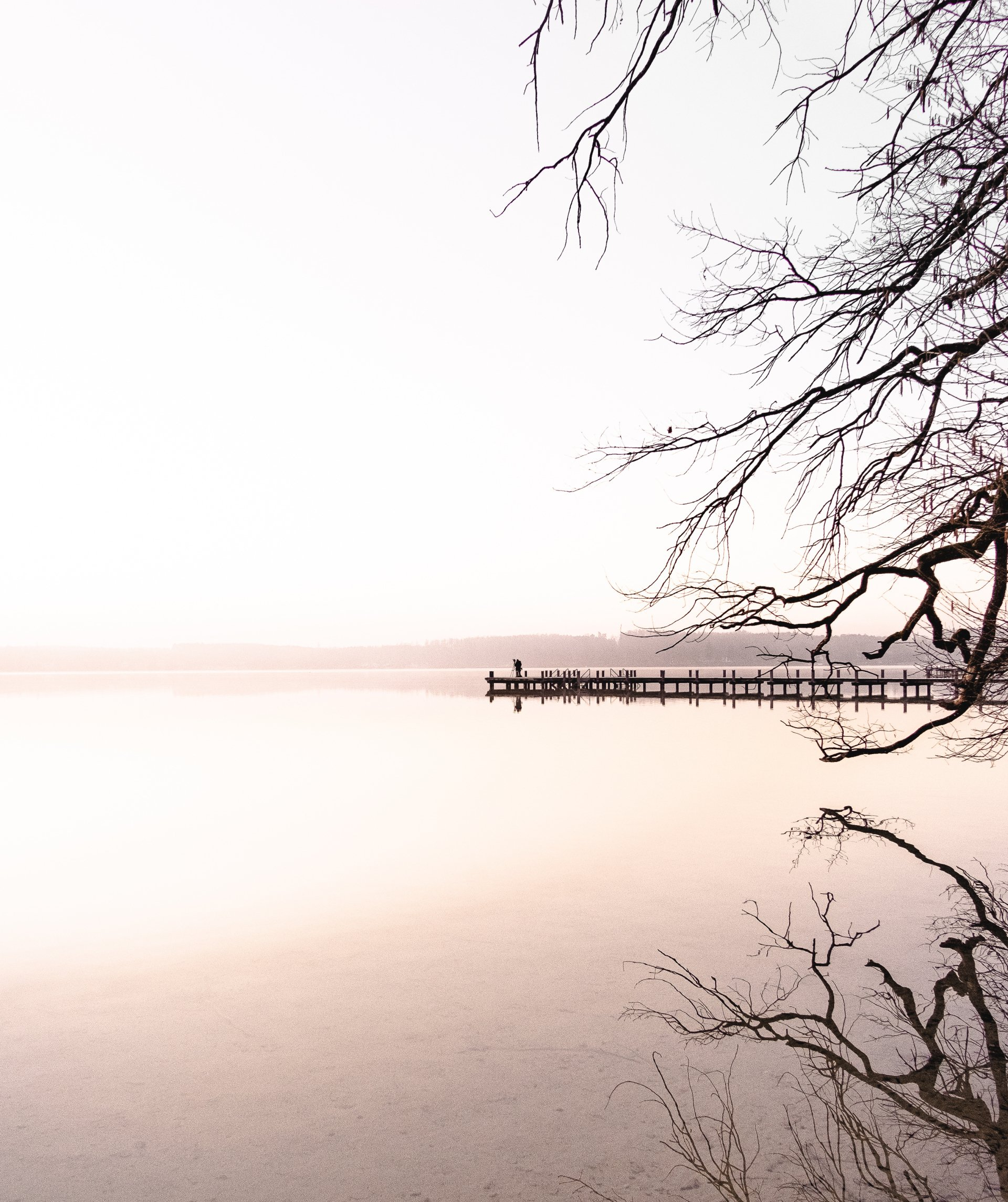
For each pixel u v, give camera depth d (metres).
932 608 4.31
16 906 7.23
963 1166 3.34
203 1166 3.43
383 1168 3.40
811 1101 3.88
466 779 13.97
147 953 6.04
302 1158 3.48
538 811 11.15
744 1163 3.40
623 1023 4.74
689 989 5.21
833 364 3.88
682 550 4.35
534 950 5.95
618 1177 3.31
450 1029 4.70
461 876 8.02
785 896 7.15
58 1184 3.31
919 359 3.57
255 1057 4.40
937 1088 3.98
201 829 10.33
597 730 22.47
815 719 5.19
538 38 2.34
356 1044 4.53
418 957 5.86
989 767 14.75
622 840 9.41
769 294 3.71
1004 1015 4.75
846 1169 3.33
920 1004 4.91
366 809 11.45
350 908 7.04
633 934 6.27
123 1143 3.61
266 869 8.41
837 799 11.76
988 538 3.85
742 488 4.16
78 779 14.51
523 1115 3.80
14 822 10.91
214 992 5.29
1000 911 6.60
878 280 3.62
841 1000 4.98
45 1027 4.81
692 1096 3.95
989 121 3.10
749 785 13.05
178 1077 4.20
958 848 8.73
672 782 13.41
